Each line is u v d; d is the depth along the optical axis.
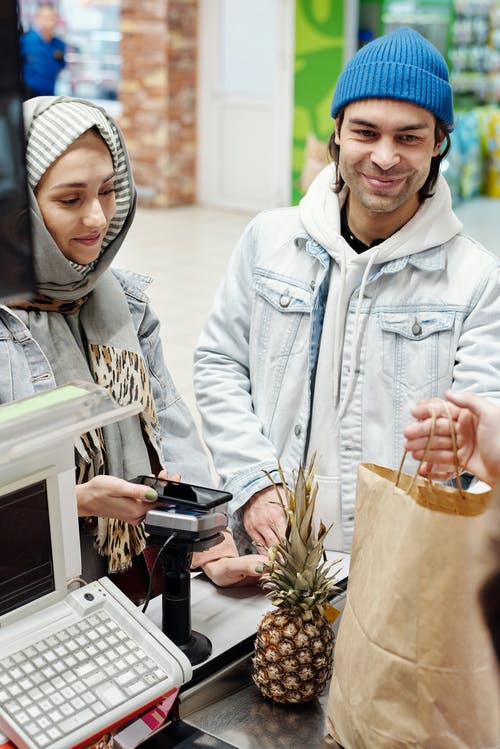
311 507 1.41
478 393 1.83
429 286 1.94
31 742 1.15
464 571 1.14
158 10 9.35
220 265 7.69
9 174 1.14
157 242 8.45
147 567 1.91
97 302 1.89
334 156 1.99
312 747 1.35
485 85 11.27
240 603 1.68
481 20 10.81
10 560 1.27
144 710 1.29
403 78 1.76
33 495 1.28
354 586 1.27
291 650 1.40
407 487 1.23
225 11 9.54
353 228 2.01
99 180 1.68
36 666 1.23
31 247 1.17
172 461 1.99
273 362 2.07
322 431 2.03
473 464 1.38
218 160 10.04
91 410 1.25
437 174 1.94
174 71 9.62
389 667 1.19
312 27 9.00
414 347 1.93
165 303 6.57
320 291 2.01
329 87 9.05
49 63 9.20
